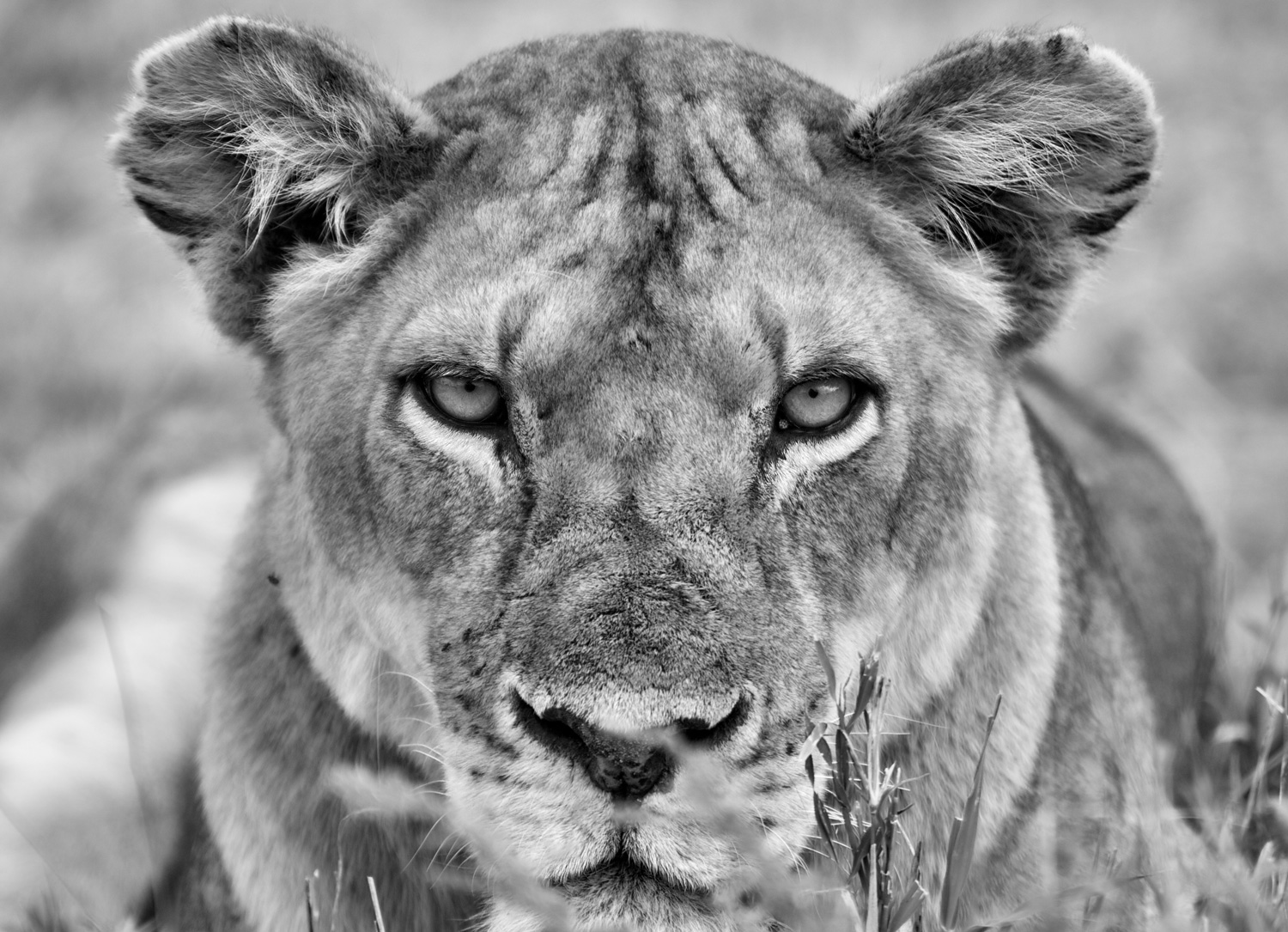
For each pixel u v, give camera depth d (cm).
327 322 684
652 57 709
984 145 686
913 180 685
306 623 695
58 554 1145
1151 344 1545
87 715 1009
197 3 2348
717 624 585
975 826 591
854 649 642
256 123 678
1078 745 727
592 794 571
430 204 667
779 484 624
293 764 715
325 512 676
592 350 612
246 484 1130
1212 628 1035
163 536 1095
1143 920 702
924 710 681
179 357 1539
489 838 595
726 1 2405
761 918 582
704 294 618
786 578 614
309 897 625
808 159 673
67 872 948
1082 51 674
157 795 912
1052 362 1507
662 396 607
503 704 595
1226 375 1541
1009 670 698
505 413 629
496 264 634
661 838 568
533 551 605
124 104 704
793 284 630
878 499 643
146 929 821
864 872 566
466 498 627
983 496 689
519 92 698
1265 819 741
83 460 1386
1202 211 1791
